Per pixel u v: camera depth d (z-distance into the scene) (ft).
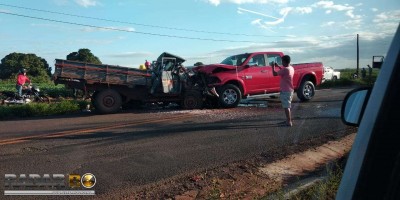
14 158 20.93
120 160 20.56
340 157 20.81
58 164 19.76
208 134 27.12
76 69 41.01
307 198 14.32
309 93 48.96
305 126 29.60
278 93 47.01
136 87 43.91
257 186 16.25
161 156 21.31
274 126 29.84
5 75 220.43
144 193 15.72
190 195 15.26
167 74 43.70
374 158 4.48
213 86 43.34
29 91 59.21
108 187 16.47
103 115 40.19
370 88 6.15
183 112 40.63
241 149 22.61
